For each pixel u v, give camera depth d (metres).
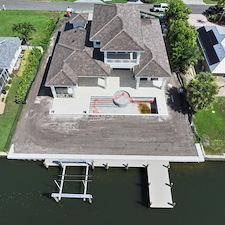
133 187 35.34
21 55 51.16
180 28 47.16
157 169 35.81
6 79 46.19
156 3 65.56
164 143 38.38
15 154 36.91
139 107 43.59
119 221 32.69
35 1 65.62
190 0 67.25
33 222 32.47
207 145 38.50
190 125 40.50
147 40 46.34
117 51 40.44
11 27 57.50
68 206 33.78
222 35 50.72
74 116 41.38
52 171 36.53
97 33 41.94
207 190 35.22
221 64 46.00
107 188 35.25
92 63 42.34
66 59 42.47
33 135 39.03
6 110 42.38
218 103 43.72
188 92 39.78
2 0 65.75
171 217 32.97
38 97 44.00
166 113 41.84
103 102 43.75
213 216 33.09
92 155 36.91
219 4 59.19
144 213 33.25
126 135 39.16
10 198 34.22
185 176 36.25
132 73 47.53
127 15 44.91
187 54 44.62
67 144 38.03
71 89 44.28
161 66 42.03
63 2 65.44
